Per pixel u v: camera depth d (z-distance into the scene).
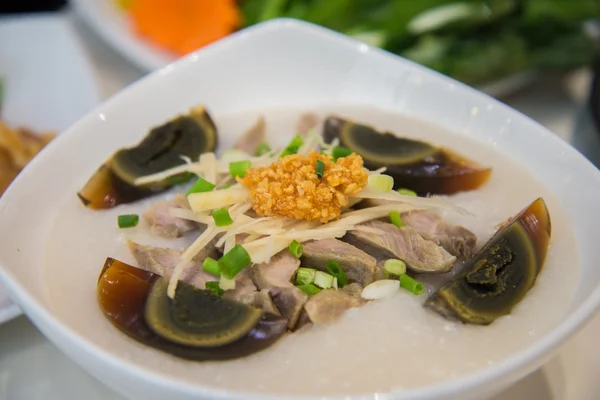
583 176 0.22
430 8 0.36
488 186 0.24
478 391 0.17
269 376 0.19
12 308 0.22
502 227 0.21
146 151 0.24
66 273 0.21
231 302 0.19
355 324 0.20
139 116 0.26
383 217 0.22
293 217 0.20
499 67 0.35
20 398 0.21
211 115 0.27
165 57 0.36
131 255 0.22
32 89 0.34
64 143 0.24
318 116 0.27
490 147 0.25
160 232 0.22
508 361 0.17
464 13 0.35
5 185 0.28
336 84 0.28
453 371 0.19
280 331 0.19
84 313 0.20
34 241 0.22
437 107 0.26
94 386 0.22
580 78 0.38
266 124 0.27
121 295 0.20
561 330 0.18
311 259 0.21
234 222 0.20
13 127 0.32
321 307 0.19
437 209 0.23
